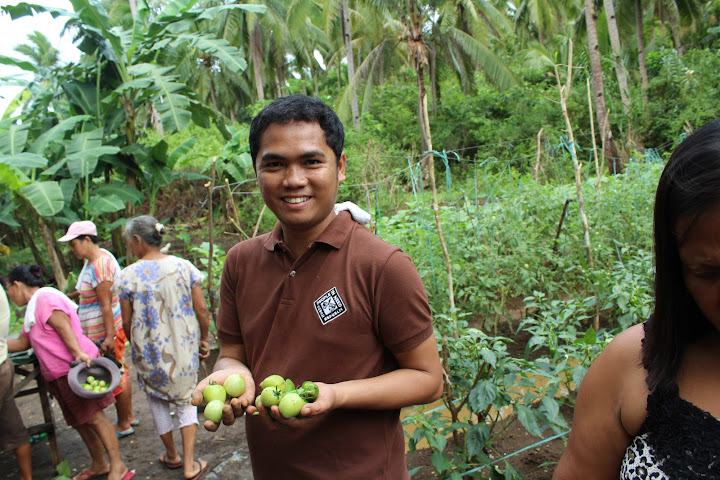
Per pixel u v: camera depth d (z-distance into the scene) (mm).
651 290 3379
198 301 3363
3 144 7270
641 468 937
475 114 19125
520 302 5043
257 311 1527
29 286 3375
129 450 3746
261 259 1542
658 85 16141
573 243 4781
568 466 1105
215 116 9617
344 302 1368
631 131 14398
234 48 8711
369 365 1396
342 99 18578
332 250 1407
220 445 3752
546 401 2287
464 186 13680
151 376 3189
